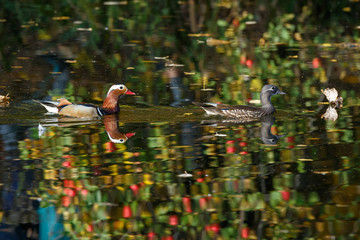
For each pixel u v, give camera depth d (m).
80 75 19.25
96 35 25.45
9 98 16.53
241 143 13.03
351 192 10.36
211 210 9.85
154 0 32.00
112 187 10.69
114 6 30.98
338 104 16.14
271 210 9.81
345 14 29.44
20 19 28.31
